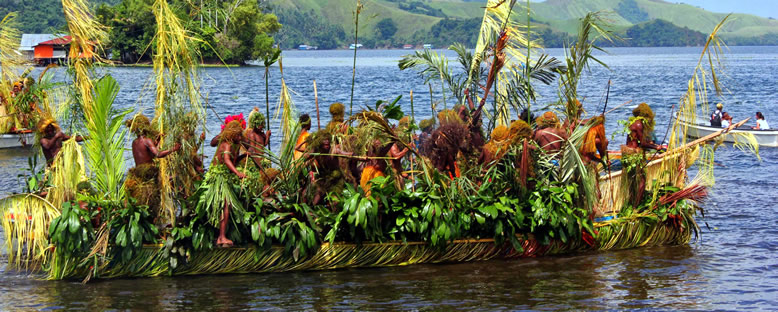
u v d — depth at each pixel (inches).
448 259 424.8
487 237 428.8
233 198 386.0
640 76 2807.6
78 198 387.9
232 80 2522.1
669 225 467.5
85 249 380.2
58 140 500.7
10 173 715.4
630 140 477.7
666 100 1646.2
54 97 768.9
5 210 394.6
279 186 415.2
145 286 380.8
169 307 348.2
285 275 402.3
